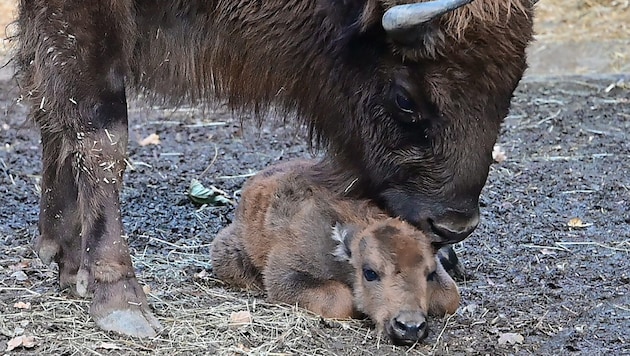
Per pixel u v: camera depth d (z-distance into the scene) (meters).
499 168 21.12
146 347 11.87
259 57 13.99
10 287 13.94
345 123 13.77
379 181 13.52
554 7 35.59
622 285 14.63
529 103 26.39
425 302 12.22
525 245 16.45
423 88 12.60
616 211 18.36
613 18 34.72
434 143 12.77
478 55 12.33
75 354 11.67
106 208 12.86
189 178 20.50
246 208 14.16
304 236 13.08
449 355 12.02
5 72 25.70
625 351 12.30
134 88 14.48
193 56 14.12
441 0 11.70
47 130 13.98
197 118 25.02
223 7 13.70
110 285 12.56
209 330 12.37
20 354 11.66
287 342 12.03
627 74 28.94
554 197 19.20
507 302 13.88
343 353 11.86
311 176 14.09
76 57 12.84
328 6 13.22
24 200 18.86
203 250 16.14
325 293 12.93
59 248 13.94
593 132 23.97
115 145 12.98
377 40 12.92
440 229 12.94
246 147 22.89
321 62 13.61
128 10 13.11
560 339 12.62
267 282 13.40
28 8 13.35
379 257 12.30
